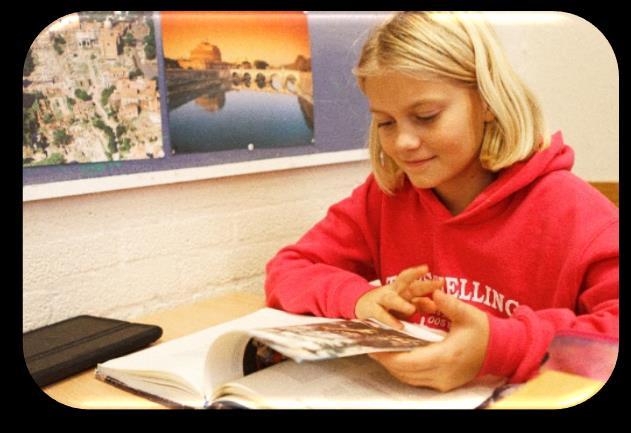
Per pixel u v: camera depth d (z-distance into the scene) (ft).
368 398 1.88
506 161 2.67
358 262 3.32
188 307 3.24
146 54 3.05
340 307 2.59
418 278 2.58
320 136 3.87
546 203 2.66
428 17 2.52
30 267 2.79
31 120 2.70
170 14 3.11
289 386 1.94
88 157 2.89
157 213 3.26
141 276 3.23
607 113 3.77
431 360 1.89
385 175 3.12
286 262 3.12
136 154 3.05
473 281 2.92
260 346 2.09
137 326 2.63
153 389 2.08
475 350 1.95
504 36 3.70
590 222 2.50
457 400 1.87
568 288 2.50
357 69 2.65
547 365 2.02
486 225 2.85
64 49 2.78
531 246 2.72
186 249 3.42
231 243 3.62
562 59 3.79
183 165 3.25
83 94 2.85
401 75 2.44
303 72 3.71
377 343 1.94
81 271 2.99
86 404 2.05
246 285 3.74
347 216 3.31
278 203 3.84
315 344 1.82
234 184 3.59
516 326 2.03
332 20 3.77
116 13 2.93
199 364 2.10
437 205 2.95
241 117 3.46
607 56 3.68
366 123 4.12
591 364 2.00
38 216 2.82
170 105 3.16
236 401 1.87
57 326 2.68
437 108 2.50
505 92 2.60
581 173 3.88
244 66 3.43
